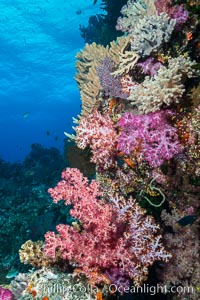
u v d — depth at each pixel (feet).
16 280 14.75
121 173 15.38
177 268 13.24
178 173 13.78
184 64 12.75
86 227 12.03
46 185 45.93
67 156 19.77
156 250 12.16
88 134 14.52
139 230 12.05
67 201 12.84
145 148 13.02
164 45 14.11
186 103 13.35
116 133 14.96
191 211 13.84
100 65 16.22
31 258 14.34
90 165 19.33
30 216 33.06
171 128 12.93
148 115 13.17
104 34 41.34
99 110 16.98
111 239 12.16
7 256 26.35
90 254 11.65
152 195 14.80
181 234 13.62
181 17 13.84
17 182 50.24
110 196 12.76
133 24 16.78
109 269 12.01
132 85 14.73
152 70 14.28
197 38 14.15
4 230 29.94
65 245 12.05
